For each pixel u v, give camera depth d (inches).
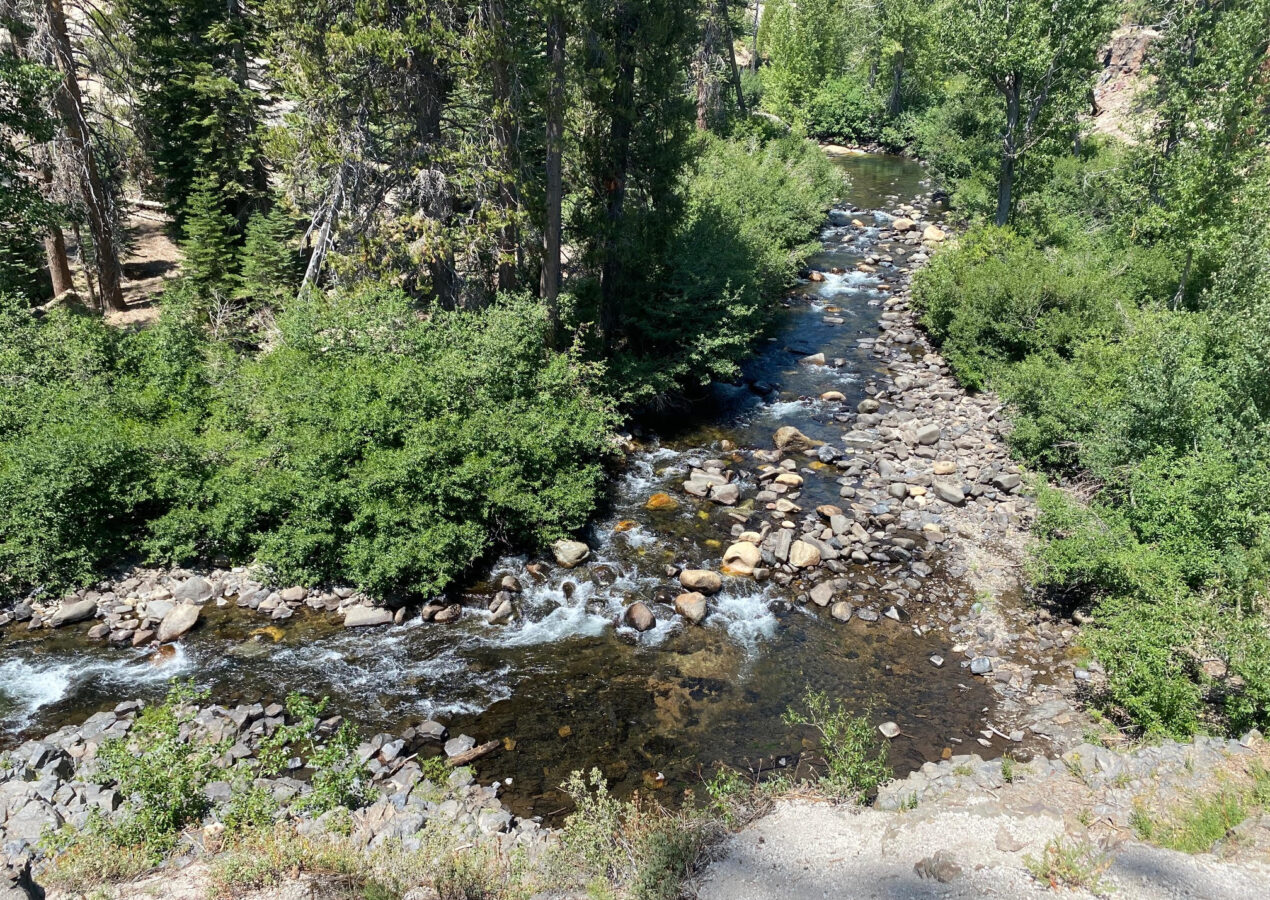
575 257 824.3
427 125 653.3
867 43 2284.7
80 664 448.1
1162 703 370.0
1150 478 492.7
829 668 465.7
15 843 295.1
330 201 644.1
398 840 307.0
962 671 461.7
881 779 348.5
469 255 662.5
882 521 604.7
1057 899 263.4
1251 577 409.7
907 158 2071.9
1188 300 847.1
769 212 1148.5
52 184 826.2
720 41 1578.5
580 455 637.3
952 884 274.1
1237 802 297.0
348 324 608.7
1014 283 818.8
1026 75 971.9
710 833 310.3
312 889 272.2
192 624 478.6
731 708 434.9
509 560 555.5
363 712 421.7
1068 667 458.6
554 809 365.1
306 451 528.1
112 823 303.9
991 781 329.1
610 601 520.7
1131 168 980.6
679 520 613.0
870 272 1185.4
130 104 898.1
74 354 590.9
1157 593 408.2
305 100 612.4
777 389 841.5
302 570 512.7
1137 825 291.9
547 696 439.8
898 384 841.5
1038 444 653.3
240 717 404.8
